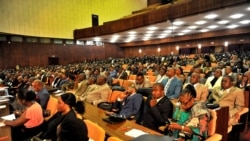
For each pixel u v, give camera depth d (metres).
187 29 14.39
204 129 2.28
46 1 17.77
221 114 2.65
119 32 14.66
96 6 21.45
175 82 4.67
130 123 2.72
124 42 24.47
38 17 17.30
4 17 14.89
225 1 7.68
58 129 2.04
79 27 20.17
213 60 10.95
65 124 1.97
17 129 3.14
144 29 13.48
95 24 21.39
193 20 10.59
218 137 2.25
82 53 21.50
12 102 4.05
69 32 19.45
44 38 18.64
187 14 9.38
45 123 3.21
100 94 4.61
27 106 3.21
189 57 15.20
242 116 3.36
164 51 21.06
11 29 15.41
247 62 8.77
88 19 20.84
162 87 3.03
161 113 2.90
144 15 12.02
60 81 7.34
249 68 7.17
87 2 20.70
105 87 4.68
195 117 2.38
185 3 9.45
